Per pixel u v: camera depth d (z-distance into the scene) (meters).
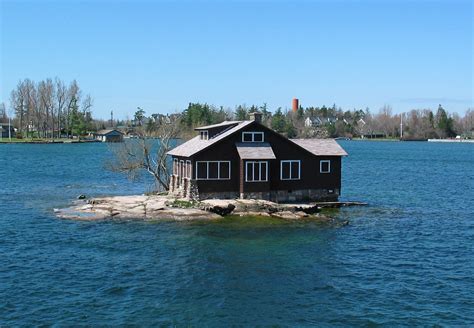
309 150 58.38
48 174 95.06
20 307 27.03
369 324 25.64
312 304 28.09
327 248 39.66
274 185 56.47
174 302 28.06
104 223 47.12
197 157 53.44
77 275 32.28
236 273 33.16
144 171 96.06
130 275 32.41
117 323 25.27
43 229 44.84
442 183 89.25
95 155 144.00
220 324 25.38
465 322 26.00
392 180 93.62
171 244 40.00
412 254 38.41
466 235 44.97
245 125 54.78
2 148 169.62
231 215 50.84
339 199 67.06
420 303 28.42
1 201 61.22
